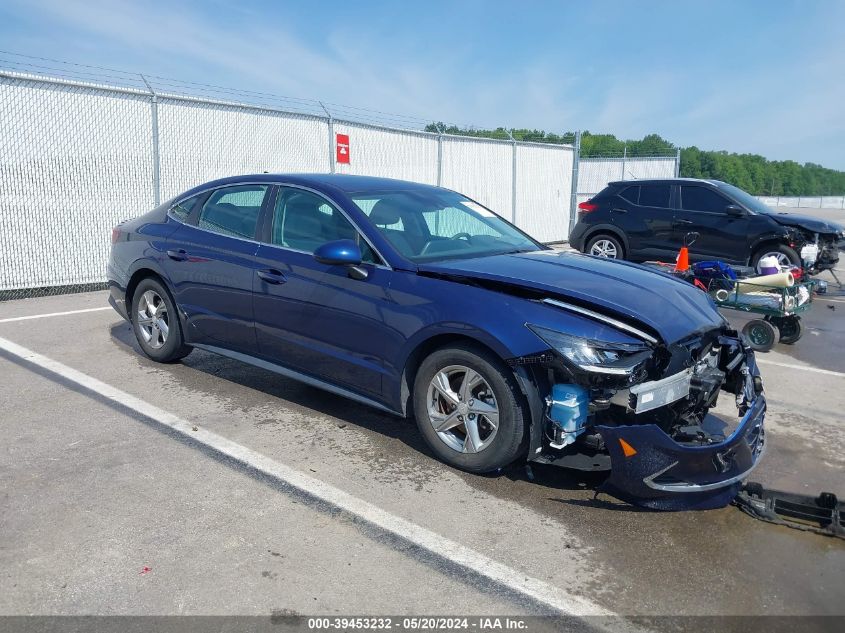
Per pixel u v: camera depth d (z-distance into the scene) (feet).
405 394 13.20
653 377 11.31
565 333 11.02
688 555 10.23
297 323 14.65
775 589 9.43
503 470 12.85
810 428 15.72
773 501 11.49
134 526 10.53
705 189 36.86
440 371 12.53
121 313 19.66
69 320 24.54
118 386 17.08
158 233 18.12
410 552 10.09
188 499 11.43
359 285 13.52
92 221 32.04
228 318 16.22
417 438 14.29
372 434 14.44
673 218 37.35
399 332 12.85
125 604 8.70
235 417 15.19
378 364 13.39
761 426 12.36
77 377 17.71
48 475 12.16
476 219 16.43
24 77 28.94
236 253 15.90
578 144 61.41
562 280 12.26
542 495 11.94
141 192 33.68
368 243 13.78
